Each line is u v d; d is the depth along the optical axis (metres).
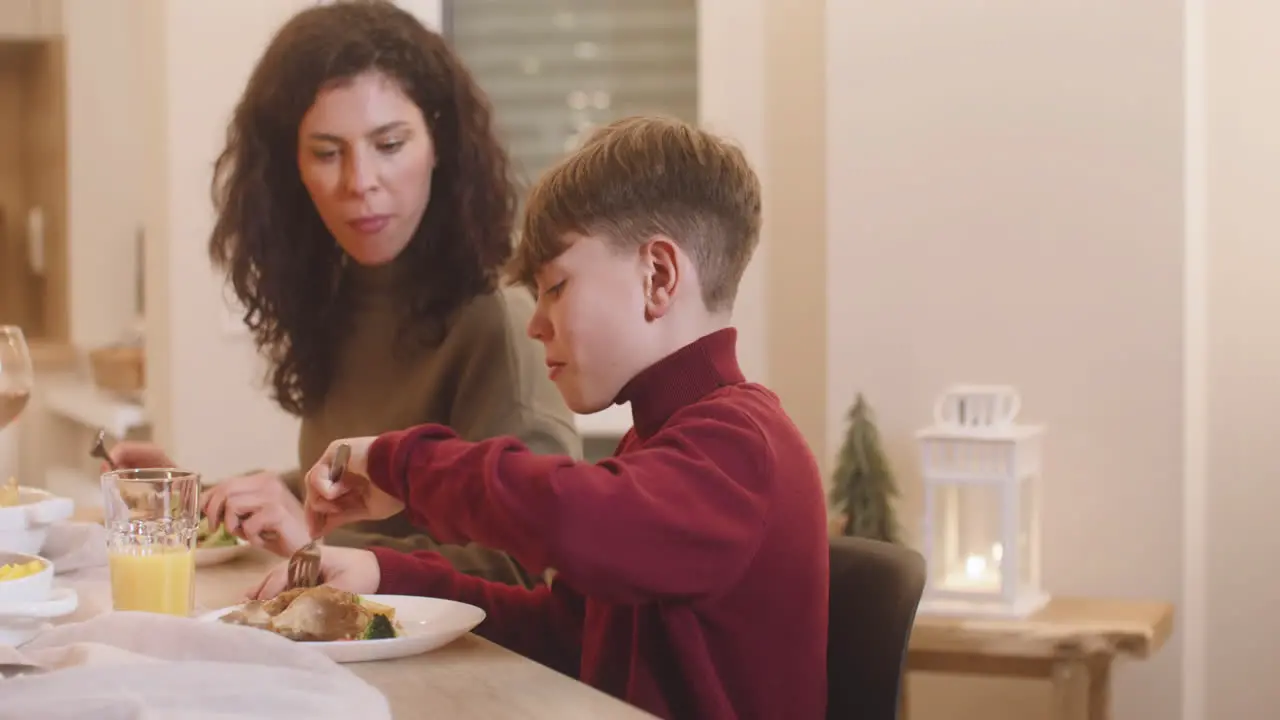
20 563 1.21
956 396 2.49
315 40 1.72
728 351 1.26
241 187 1.84
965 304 2.61
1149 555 2.52
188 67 3.12
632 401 1.25
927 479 2.42
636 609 1.20
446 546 1.62
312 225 1.85
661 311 1.23
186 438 3.14
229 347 3.14
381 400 1.82
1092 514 2.54
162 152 3.14
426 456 1.18
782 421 1.20
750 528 1.11
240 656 0.98
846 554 1.30
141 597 1.19
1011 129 2.57
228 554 1.58
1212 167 2.67
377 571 1.35
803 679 1.18
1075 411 2.55
